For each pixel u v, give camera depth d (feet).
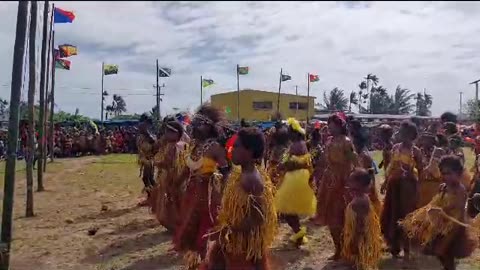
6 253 20.74
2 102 42.80
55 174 62.49
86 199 41.91
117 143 109.09
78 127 116.57
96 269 22.43
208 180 18.99
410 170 23.32
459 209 19.22
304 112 216.54
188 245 19.27
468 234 19.42
